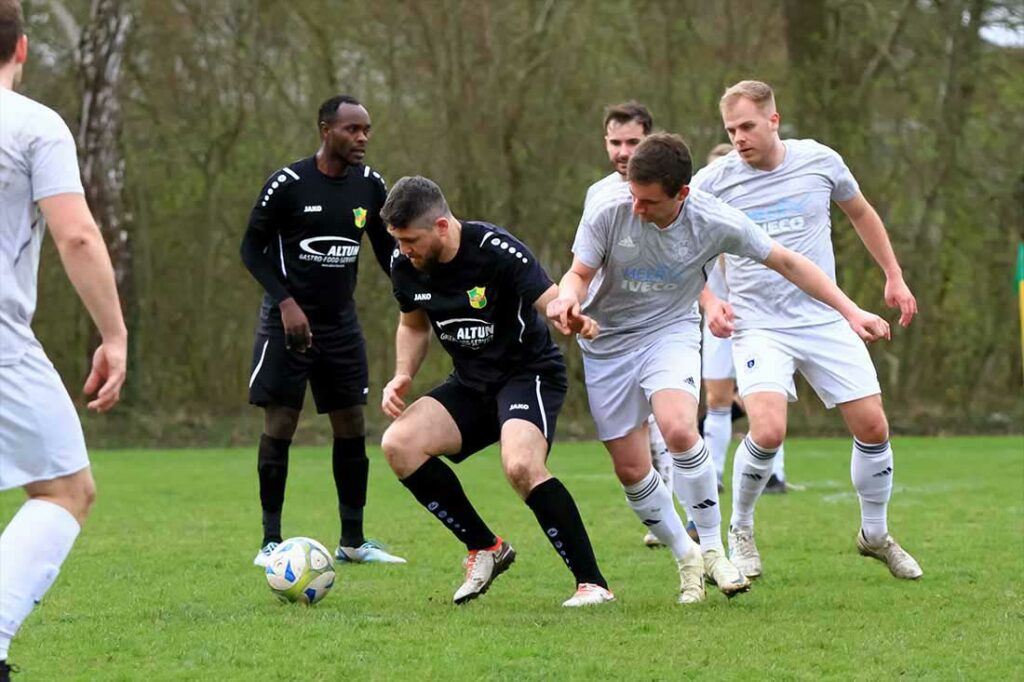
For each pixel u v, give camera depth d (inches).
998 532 721.0
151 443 1712.6
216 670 396.5
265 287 645.3
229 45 1866.4
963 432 1852.9
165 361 1910.7
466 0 1835.6
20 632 456.8
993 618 470.6
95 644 434.6
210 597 535.5
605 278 522.9
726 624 461.7
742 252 512.1
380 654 413.7
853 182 591.5
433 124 1857.8
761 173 585.3
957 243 1888.5
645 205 490.9
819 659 405.1
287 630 454.0
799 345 574.2
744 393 575.5
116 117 1717.5
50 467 353.1
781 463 968.3
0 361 343.9
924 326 1921.8
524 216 1861.5
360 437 655.1
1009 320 1942.7
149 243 1905.8
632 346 526.9
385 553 653.9
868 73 1867.6
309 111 1876.2
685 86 1861.5
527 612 492.1
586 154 1861.5
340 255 654.5
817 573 589.6
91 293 350.0
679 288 522.0
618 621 466.3
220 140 1877.5
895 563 570.6
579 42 1840.6
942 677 381.1
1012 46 1862.7
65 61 1903.3
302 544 518.0
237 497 978.7
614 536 725.9
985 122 1888.5
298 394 655.1
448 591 551.8
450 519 514.0
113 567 621.0
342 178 653.3
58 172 349.1
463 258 497.7
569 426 1815.9
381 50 1860.2
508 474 495.8
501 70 1847.9
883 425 561.9
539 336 514.3
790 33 1861.5
